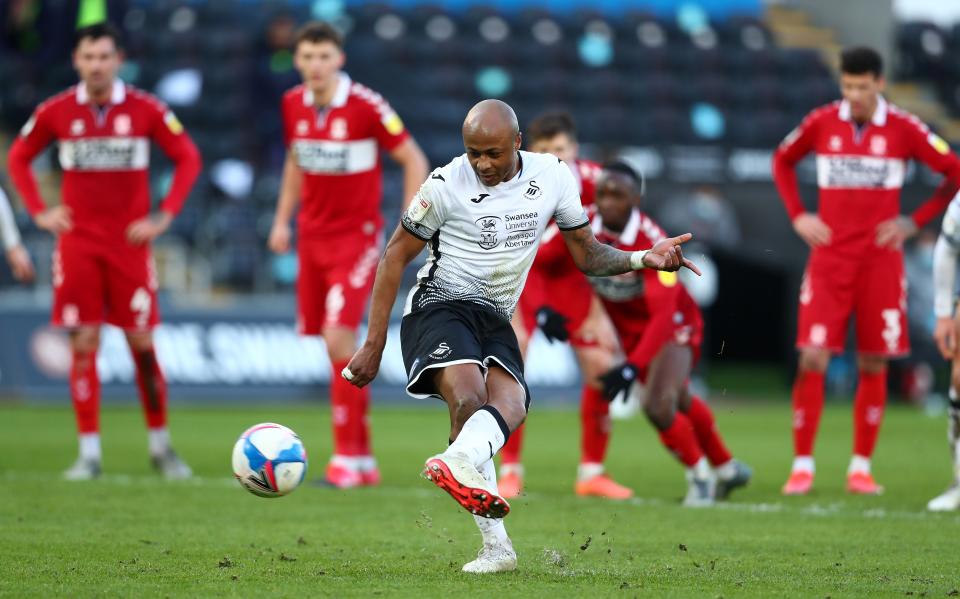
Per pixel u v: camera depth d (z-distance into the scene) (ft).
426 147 237.45
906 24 284.00
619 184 90.68
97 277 108.17
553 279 101.91
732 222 217.56
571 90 254.47
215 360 184.55
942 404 220.23
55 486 98.99
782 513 88.53
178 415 172.65
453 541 73.41
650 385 92.63
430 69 254.27
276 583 57.62
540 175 60.90
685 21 276.82
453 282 61.46
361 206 106.83
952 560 67.67
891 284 106.22
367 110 105.50
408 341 61.57
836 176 106.83
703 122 251.39
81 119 107.76
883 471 122.42
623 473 118.93
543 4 281.74
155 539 72.64
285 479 60.75
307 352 189.16
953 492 91.91
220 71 240.73
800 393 105.81
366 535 75.61
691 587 57.77
